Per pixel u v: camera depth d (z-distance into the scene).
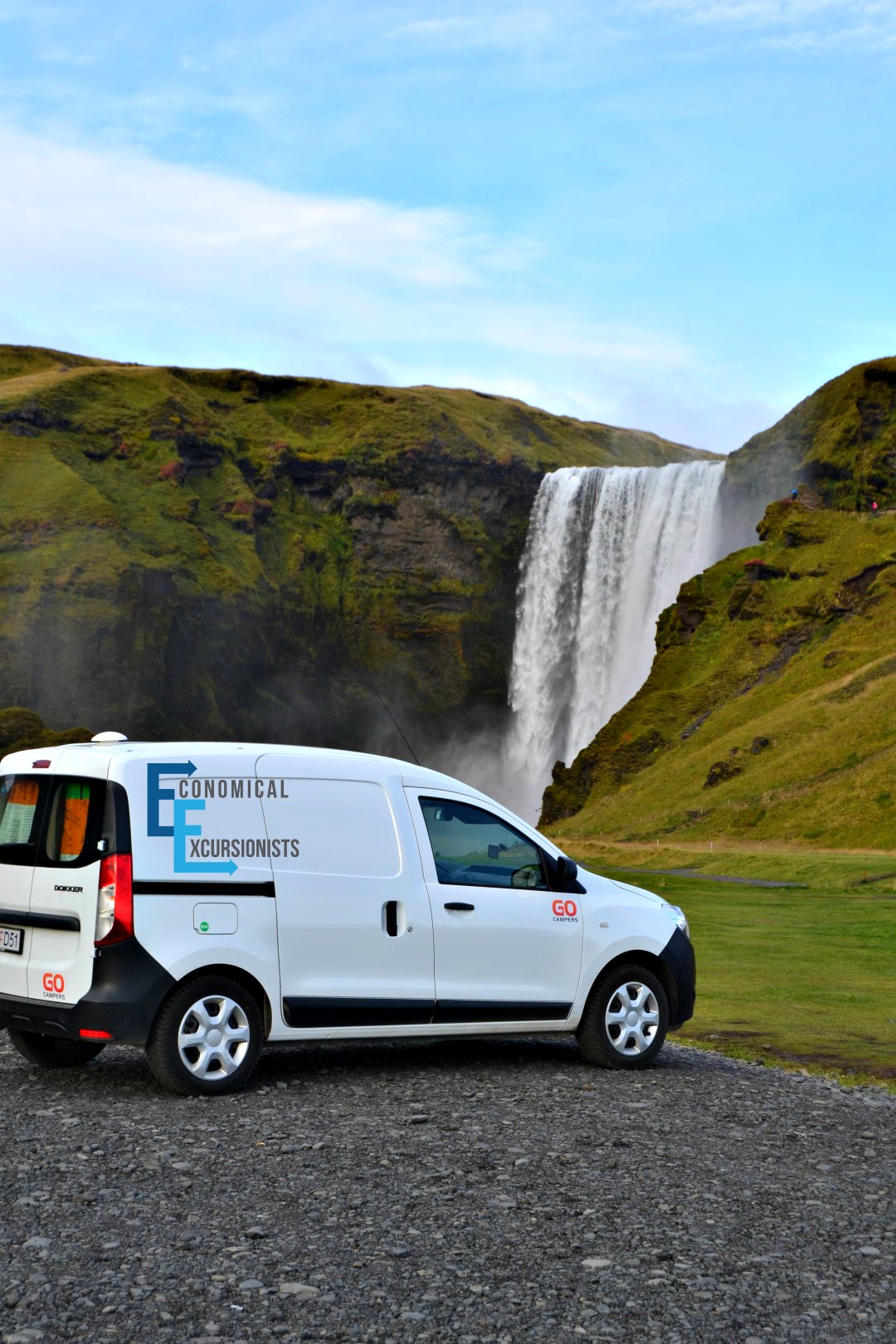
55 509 179.25
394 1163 7.62
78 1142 7.93
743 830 101.00
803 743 111.31
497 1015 10.81
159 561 180.00
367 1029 10.32
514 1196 6.98
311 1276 5.68
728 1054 12.52
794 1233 6.51
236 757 10.20
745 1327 5.30
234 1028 9.78
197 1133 8.26
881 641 124.81
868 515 145.25
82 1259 5.77
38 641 161.25
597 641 167.50
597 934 11.29
